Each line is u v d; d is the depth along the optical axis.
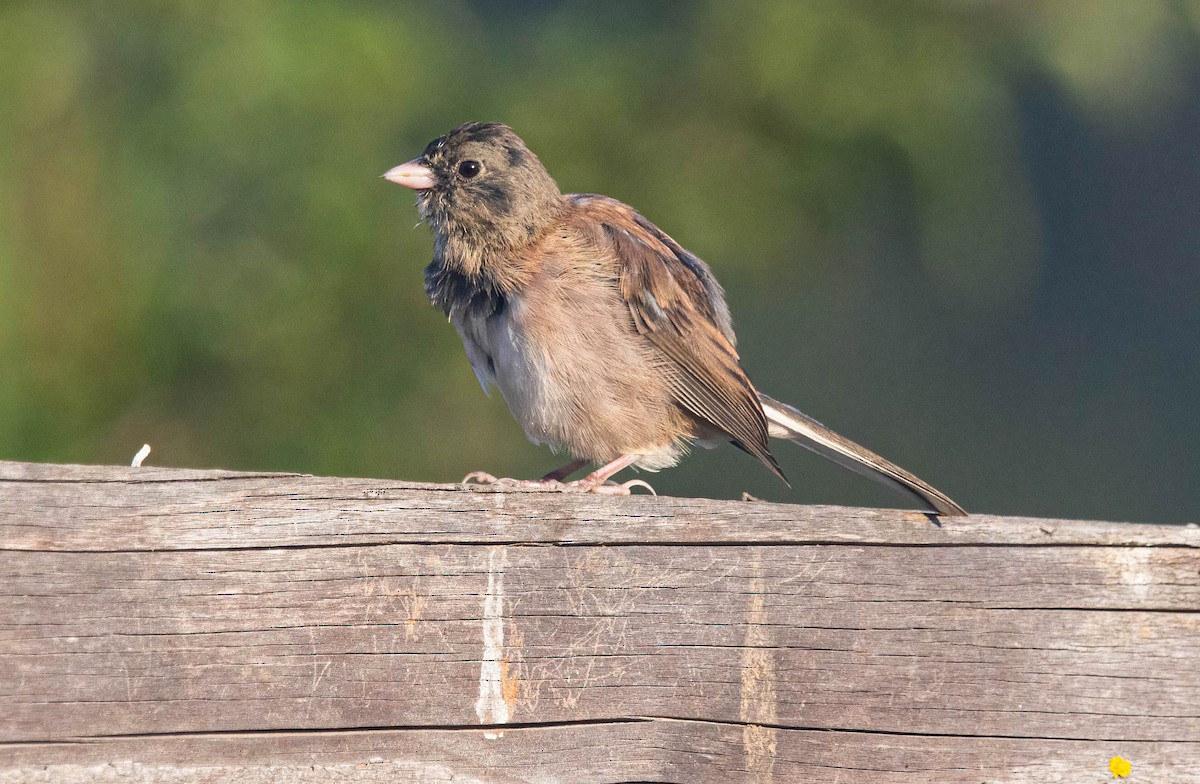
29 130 10.85
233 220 11.36
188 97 11.02
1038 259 20.27
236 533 5.31
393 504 5.43
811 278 13.20
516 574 5.51
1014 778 5.51
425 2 12.35
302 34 11.13
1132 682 5.53
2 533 5.12
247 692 5.27
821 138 11.98
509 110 12.05
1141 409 20.66
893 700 5.55
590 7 12.58
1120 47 12.10
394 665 5.39
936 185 11.95
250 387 11.59
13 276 10.62
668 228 11.99
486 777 5.42
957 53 12.10
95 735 5.14
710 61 12.10
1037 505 19.52
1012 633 5.56
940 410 19.75
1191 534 5.56
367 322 11.77
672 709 5.55
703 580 5.60
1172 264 21.39
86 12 11.12
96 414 11.09
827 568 5.61
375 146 11.52
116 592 5.20
